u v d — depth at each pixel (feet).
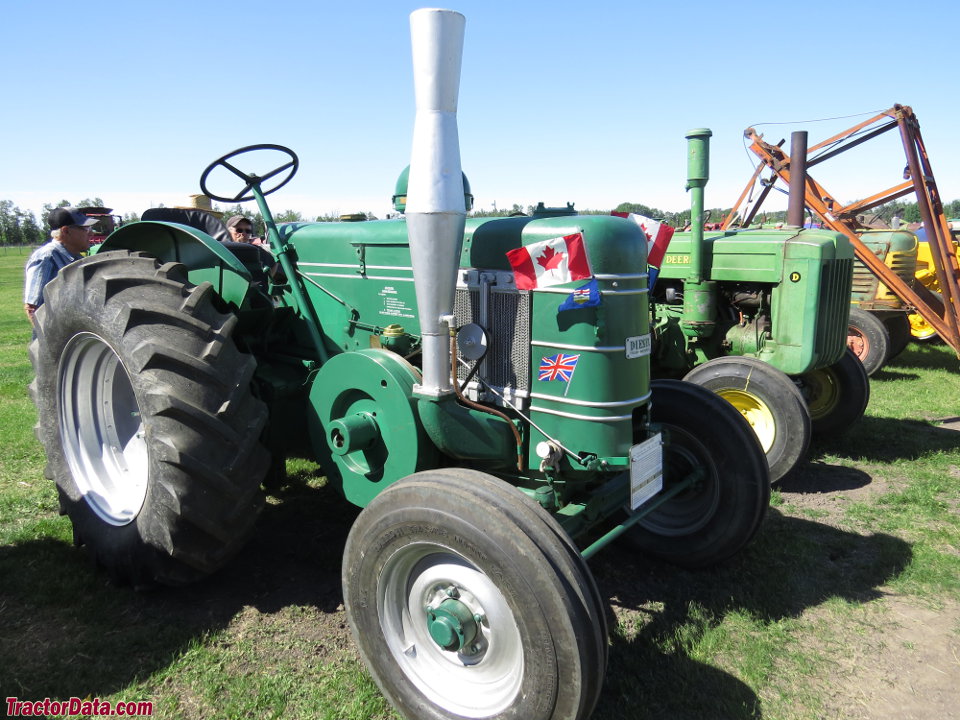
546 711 6.13
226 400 8.32
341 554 10.43
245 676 7.61
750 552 10.90
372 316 10.48
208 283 8.93
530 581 6.03
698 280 15.72
